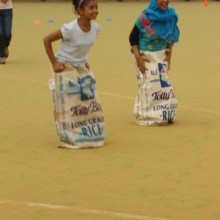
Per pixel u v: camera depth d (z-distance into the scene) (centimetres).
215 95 2250
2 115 1922
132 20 5303
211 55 3288
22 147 1574
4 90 2328
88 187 1279
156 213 1142
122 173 1370
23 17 5631
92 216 1127
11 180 1321
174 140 1647
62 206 1173
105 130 1748
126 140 1644
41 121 1848
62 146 1566
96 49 3525
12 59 3161
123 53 3359
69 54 1529
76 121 1555
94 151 1540
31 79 2570
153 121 1794
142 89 1798
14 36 4172
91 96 1561
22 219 1114
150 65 1784
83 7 1499
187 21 5266
